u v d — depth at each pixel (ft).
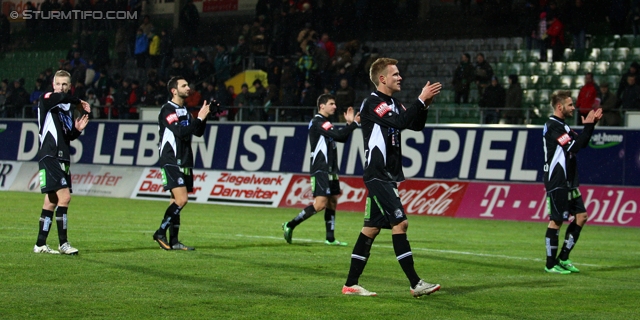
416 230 58.80
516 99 84.12
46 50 129.59
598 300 28.84
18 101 108.88
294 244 45.96
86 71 114.42
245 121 87.20
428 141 75.66
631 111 73.46
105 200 81.97
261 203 80.64
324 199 45.37
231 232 52.70
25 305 24.76
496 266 38.50
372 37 111.75
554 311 26.27
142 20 126.52
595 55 98.27
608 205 68.13
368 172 27.27
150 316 23.63
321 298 27.40
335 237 51.42
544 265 39.45
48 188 36.47
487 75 88.69
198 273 32.83
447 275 34.76
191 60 119.03
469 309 26.07
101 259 36.04
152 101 103.76
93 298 26.32
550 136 36.73
